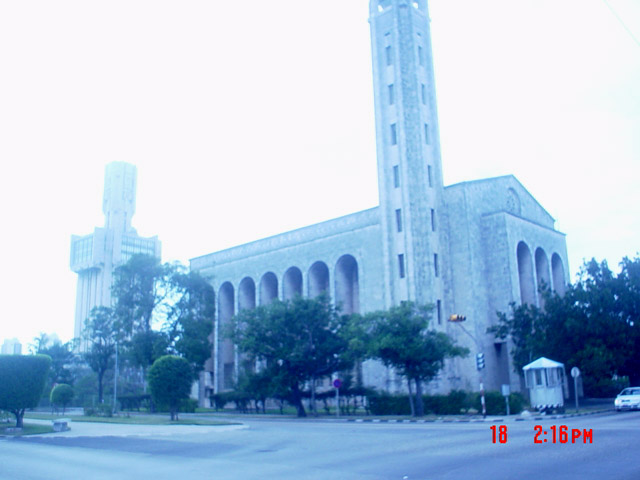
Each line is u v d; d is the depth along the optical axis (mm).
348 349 45875
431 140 57312
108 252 155625
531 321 48469
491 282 55156
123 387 84812
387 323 40781
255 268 71750
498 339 54094
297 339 48125
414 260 52969
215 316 75438
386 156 57125
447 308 53906
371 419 39406
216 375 74062
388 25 59594
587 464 14055
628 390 40344
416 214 54000
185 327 61062
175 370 41156
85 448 23172
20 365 32344
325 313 48281
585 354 43719
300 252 66688
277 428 32875
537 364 36656
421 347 39562
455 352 40688
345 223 62625
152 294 62688
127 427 34781
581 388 57625
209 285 66312
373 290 58250
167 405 41344
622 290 48406
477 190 57156
